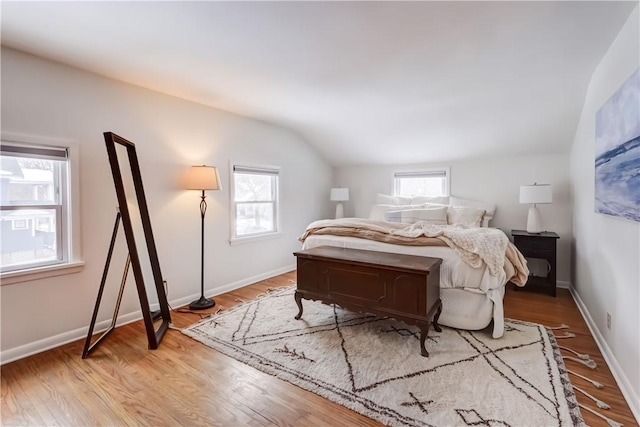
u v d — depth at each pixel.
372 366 2.04
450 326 2.61
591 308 2.64
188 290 3.32
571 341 2.40
